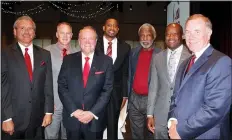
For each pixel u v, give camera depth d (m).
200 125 1.65
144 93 3.28
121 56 3.42
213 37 6.21
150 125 2.87
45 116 2.69
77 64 2.61
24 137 2.53
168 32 2.71
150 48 3.39
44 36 10.90
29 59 2.60
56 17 10.84
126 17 11.08
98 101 2.55
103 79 2.60
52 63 2.98
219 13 6.03
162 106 2.66
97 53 2.70
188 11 5.42
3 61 2.47
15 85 2.48
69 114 2.51
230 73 1.65
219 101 1.61
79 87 2.54
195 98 1.72
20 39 2.57
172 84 2.62
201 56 1.78
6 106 2.43
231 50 5.68
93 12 10.73
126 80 3.52
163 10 11.15
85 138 2.54
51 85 2.72
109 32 3.41
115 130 3.38
